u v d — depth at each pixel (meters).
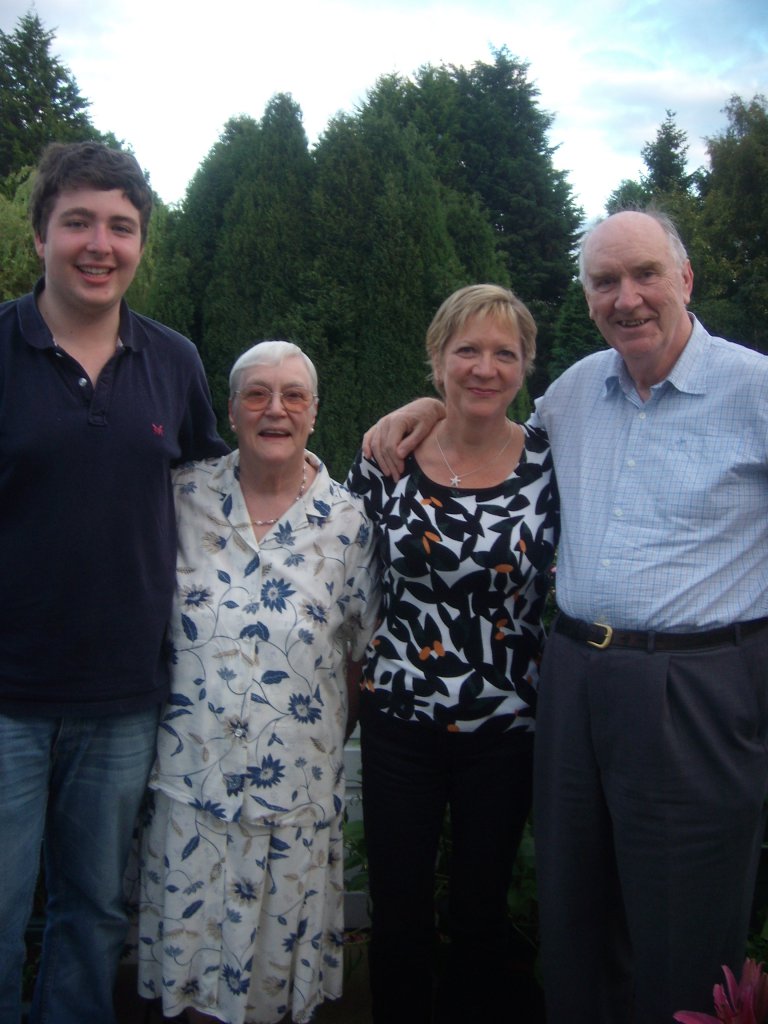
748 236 19.14
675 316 1.84
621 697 1.79
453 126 17.28
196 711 2.01
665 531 1.79
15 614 1.82
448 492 2.10
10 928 1.90
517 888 2.36
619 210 2.01
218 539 2.09
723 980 1.83
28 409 1.77
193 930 2.03
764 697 1.80
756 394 1.76
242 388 2.05
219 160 5.82
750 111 20.06
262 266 5.52
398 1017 2.14
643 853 1.81
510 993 2.38
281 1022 2.38
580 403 2.03
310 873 2.08
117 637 1.88
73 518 1.79
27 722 1.86
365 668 2.19
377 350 5.44
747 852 1.81
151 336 1.99
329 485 2.18
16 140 23.59
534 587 2.08
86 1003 2.04
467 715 2.04
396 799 2.09
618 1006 2.10
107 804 1.97
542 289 18.77
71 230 1.80
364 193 5.50
